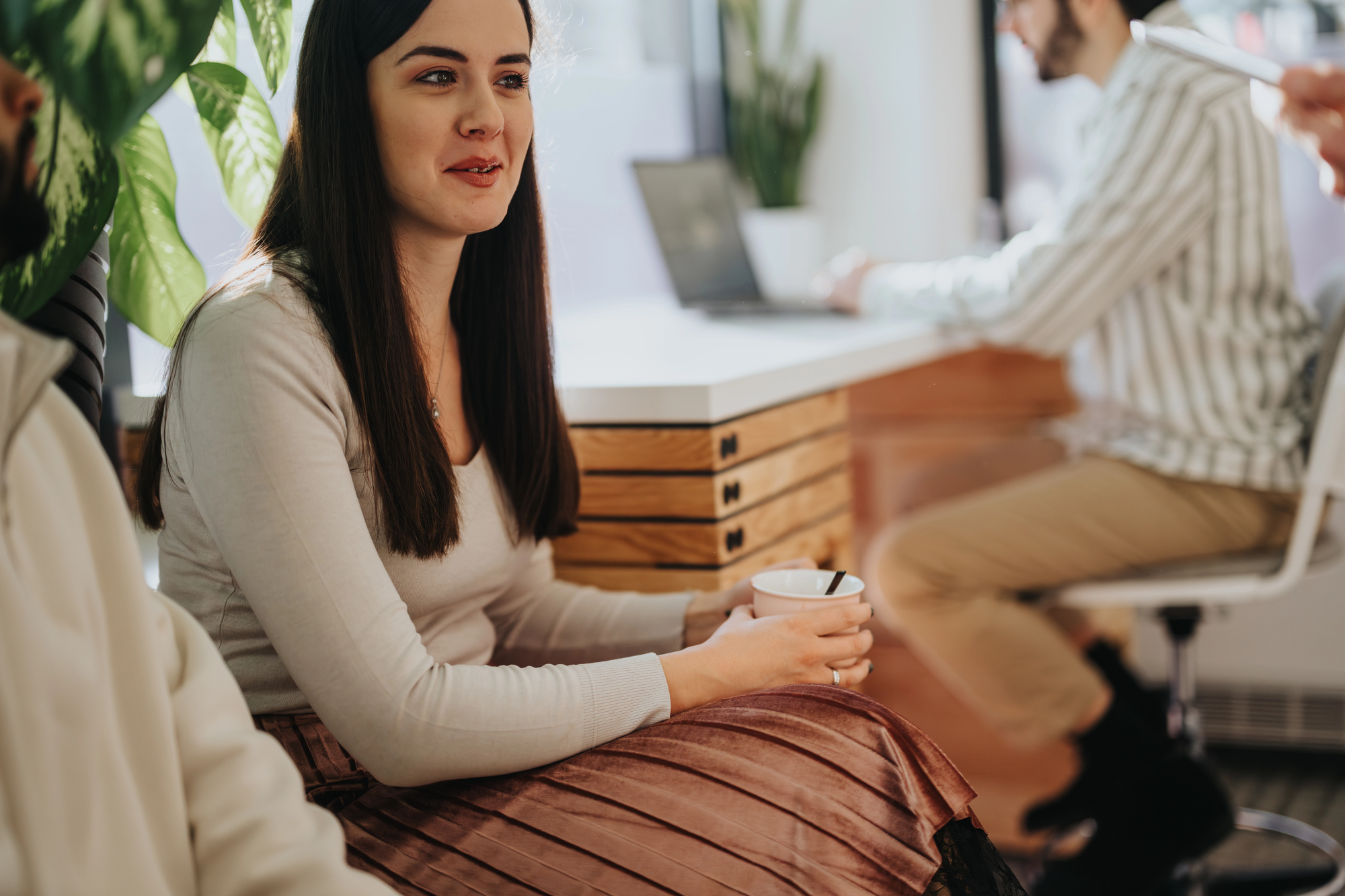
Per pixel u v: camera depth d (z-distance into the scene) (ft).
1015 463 8.26
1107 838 6.23
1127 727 6.27
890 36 9.99
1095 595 6.34
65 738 2.09
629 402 4.83
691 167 8.48
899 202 10.19
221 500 3.01
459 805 3.14
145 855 2.18
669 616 4.21
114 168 2.62
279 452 2.99
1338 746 8.09
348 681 2.97
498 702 3.09
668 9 10.37
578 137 9.09
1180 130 6.31
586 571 5.02
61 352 2.08
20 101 2.23
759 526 5.16
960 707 8.18
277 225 3.53
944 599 6.42
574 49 8.96
